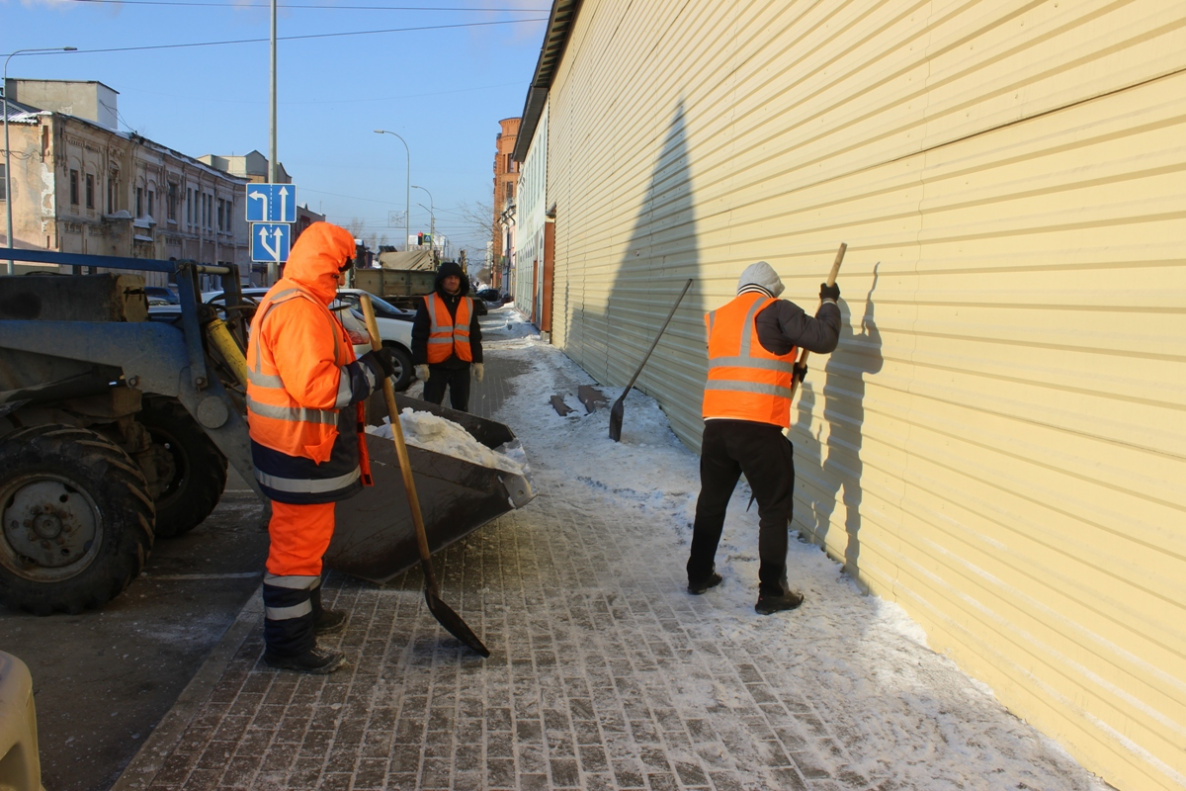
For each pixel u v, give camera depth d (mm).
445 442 4348
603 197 12656
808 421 4969
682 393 7582
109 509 3980
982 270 3229
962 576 3375
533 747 2809
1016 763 2723
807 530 4934
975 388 3270
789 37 5250
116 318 4301
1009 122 3078
